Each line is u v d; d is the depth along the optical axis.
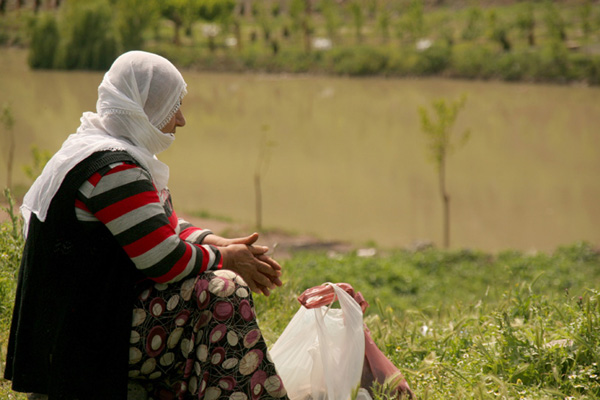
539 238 19.08
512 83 55.62
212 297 2.20
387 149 31.48
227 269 2.38
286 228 19.64
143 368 2.25
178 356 2.29
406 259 15.71
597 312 3.09
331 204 22.52
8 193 3.57
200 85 56.72
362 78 61.81
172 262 2.17
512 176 26.19
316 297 2.50
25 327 2.27
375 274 13.93
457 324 3.46
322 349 2.45
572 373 2.79
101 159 2.16
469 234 19.53
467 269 14.91
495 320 3.34
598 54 58.25
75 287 2.20
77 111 35.88
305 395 2.52
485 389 2.62
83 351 2.20
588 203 22.52
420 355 3.24
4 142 25.86
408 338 3.46
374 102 47.28
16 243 3.44
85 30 56.91
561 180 25.53
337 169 27.61
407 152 30.80
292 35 80.31
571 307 3.29
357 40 76.81
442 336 3.46
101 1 57.72
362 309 2.64
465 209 21.98
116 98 2.30
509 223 20.45
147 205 2.17
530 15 64.69
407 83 57.38
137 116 2.30
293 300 4.16
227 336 2.19
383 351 3.26
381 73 62.00
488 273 14.58
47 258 2.21
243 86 56.41
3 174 20.70
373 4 88.75
